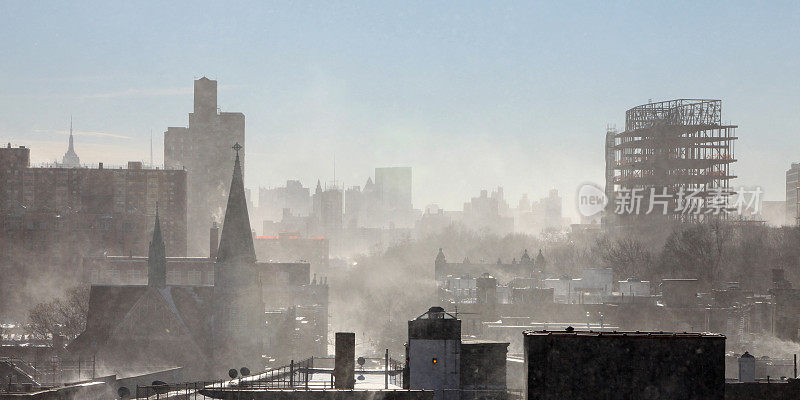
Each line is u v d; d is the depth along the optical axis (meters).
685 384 58.59
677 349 58.75
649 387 58.47
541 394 58.88
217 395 93.75
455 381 105.44
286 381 120.50
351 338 103.69
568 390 58.75
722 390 58.44
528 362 59.16
